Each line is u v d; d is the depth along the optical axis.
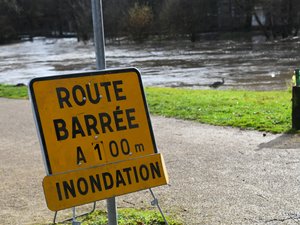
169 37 75.19
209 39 71.88
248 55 45.38
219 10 77.31
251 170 6.51
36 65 48.31
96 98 3.59
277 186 5.80
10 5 103.75
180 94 16.58
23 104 15.00
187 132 9.41
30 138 9.84
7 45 93.06
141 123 3.74
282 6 65.50
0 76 39.06
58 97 3.47
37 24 109.06
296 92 8.68
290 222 4.72
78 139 3.50
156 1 81.56
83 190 3.44
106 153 3.57
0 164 7.75
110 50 63.66
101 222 4.80
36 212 5.37
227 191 5.70
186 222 4.78
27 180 6.72
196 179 6.23
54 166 3.39
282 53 45.31
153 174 3.70
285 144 7.86
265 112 10.95
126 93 3.71
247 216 4.90
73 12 98.12
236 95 15.88
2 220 5.14
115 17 81.94
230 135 8.84
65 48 76.06
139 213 4.99
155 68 39.00
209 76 31.44
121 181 3.58
